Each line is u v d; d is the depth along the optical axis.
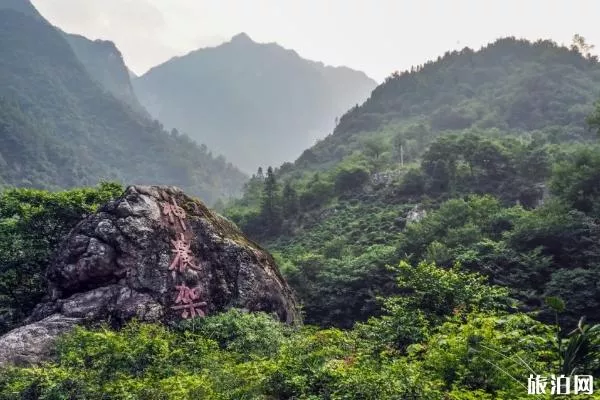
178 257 12.24
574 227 26.38
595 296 21.14
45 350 9.66
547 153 47.56
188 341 10.19
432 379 7.70
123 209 11.98
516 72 117.12
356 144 103.06
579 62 116.06
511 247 27.98
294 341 10.09
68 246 11.70
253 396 7.82
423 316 10.40
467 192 47.41
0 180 86.50
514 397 6.63
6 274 14.07
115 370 8.48
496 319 8.50
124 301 11.09
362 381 7.38
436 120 105.00
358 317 30.81
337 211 56.06
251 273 13.61
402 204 51.69
